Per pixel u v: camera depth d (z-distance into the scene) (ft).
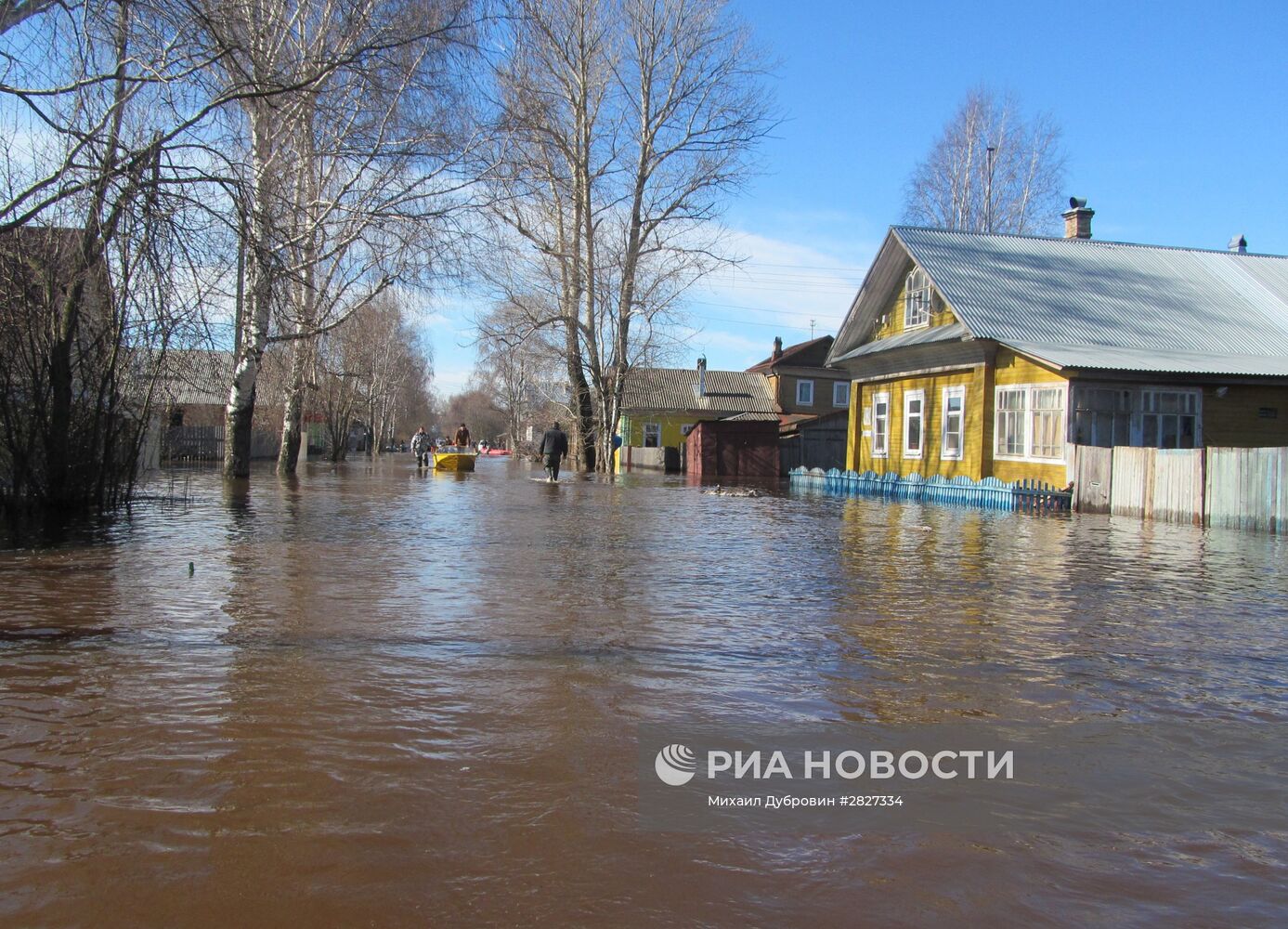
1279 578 32.07
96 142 34.55
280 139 53.06
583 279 114.21
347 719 14.76
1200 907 9.66
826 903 9.58
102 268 43.88
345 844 10.59
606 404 119.85
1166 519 56.03
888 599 26.58
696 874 10.11
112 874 9.82
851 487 85.66
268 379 129.90
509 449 281.33
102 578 27.43
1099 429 67.10
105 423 48.70
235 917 9.09
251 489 72.90
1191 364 68.85
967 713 15.84
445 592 26.27
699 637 21.07
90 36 33.40
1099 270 88.63
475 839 10.79
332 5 51.72
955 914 9.43
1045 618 24.20
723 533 44.68
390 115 55.31
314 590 26.03
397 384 236.43
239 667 17.62
